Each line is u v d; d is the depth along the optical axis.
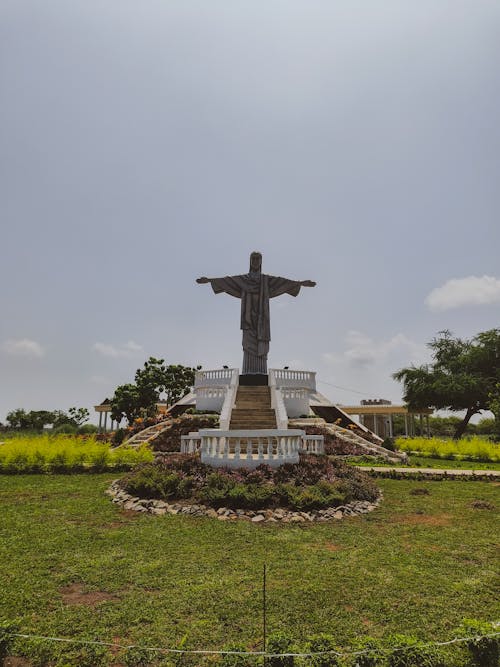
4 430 59.00
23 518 10.82
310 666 4.50
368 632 5.59
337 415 34.88
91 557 8.16
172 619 5.88
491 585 7.05
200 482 13.06
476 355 44.91
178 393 51.78
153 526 10.16
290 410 29.59
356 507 11.81
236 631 5.58
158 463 15.57
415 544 9.10
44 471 18.28
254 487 12.05
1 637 5.07
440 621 5.88
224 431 15.27
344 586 6.95
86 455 19.06
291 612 6.08
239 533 9.67
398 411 47.38
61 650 5.09
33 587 6.83
